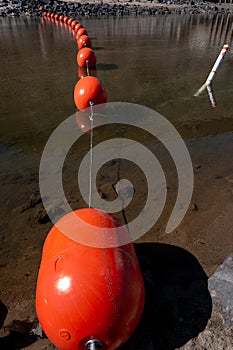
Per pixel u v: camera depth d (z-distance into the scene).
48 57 15.27
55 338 2.85
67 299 2.72
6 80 12.00
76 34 19.39
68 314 2.70
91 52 13.23
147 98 10.31
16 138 7.81
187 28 25.00
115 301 2.74
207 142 7.68
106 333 2.73
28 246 4.71
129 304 2.84
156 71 13.25
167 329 3.36
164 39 20.34
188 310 3.54
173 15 33.19
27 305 3.84
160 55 15.98
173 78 12.39
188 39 20.53
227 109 9.54
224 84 11.80
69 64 14.09
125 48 17.47
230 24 27.91
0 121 8.66
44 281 2.93
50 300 2.80
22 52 16.27
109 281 2.78
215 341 3.19
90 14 31.20
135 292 2.93
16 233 4.95
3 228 5.05
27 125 8.45
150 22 27.64
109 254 2.97
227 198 5.69
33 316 3.70
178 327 3.37
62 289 2.75
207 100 10.23
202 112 9.34
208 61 14.98
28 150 7.30
